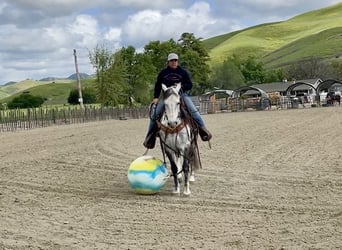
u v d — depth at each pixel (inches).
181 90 488.4
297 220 373.7
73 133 1300.4
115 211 419.5
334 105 2819.9
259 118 1776.6
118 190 513.7
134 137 1102.4
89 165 684.1
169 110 464.4
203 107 2815.0
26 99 3540.8
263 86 4104.3
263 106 2876.5
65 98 5910.4
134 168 485.1
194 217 393.1
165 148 478.0
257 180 543.5
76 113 2050.9
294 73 5334.6
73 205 446.3
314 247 304.5
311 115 1804.9
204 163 667.4
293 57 7578.7
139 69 3174.2
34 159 752.3
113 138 1085.1
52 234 351.6
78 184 549.6
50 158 759.1
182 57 3695.9
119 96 2977.4
